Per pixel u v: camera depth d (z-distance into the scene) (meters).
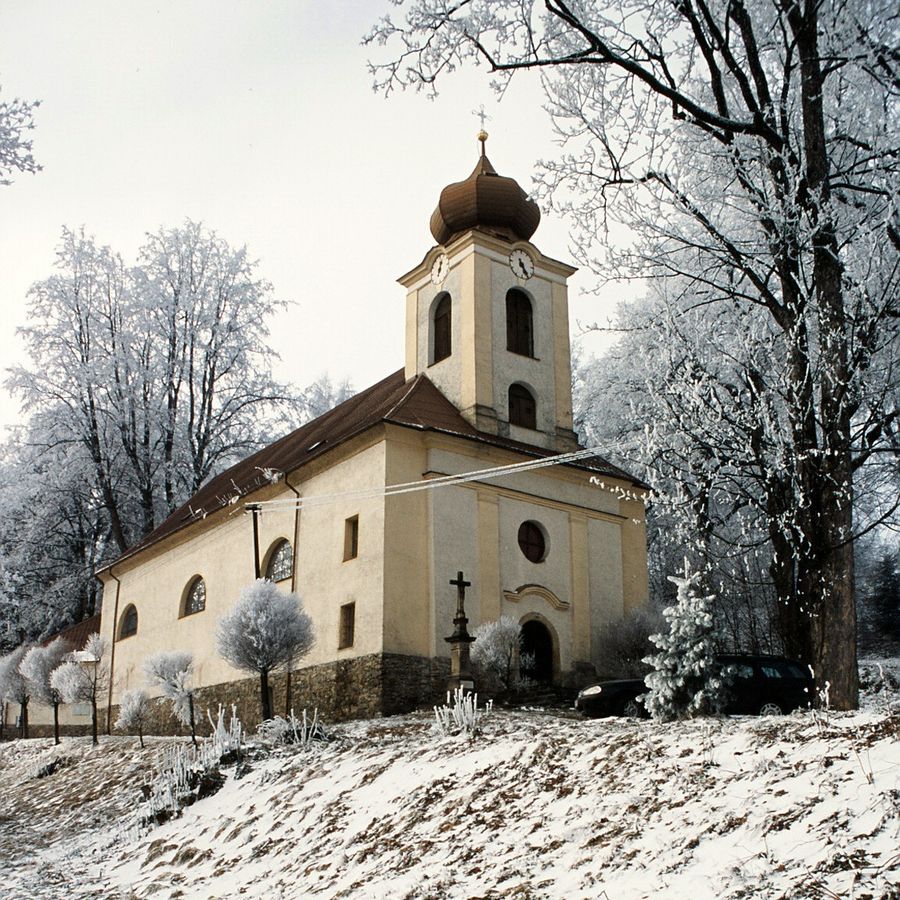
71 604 48.50
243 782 16.64
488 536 27.81
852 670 13.47
